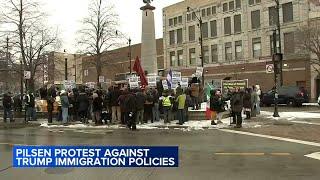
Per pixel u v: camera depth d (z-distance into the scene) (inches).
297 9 1929.1
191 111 991.6
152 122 930.7
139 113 904.9
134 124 815.1
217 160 470.6
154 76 1039.6
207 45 2488.9
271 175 391.2
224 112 1083.3
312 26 1765.5
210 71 2463.1
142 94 872.9
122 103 849.5
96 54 1941.4
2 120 1081.4
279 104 1614.2
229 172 404.5
